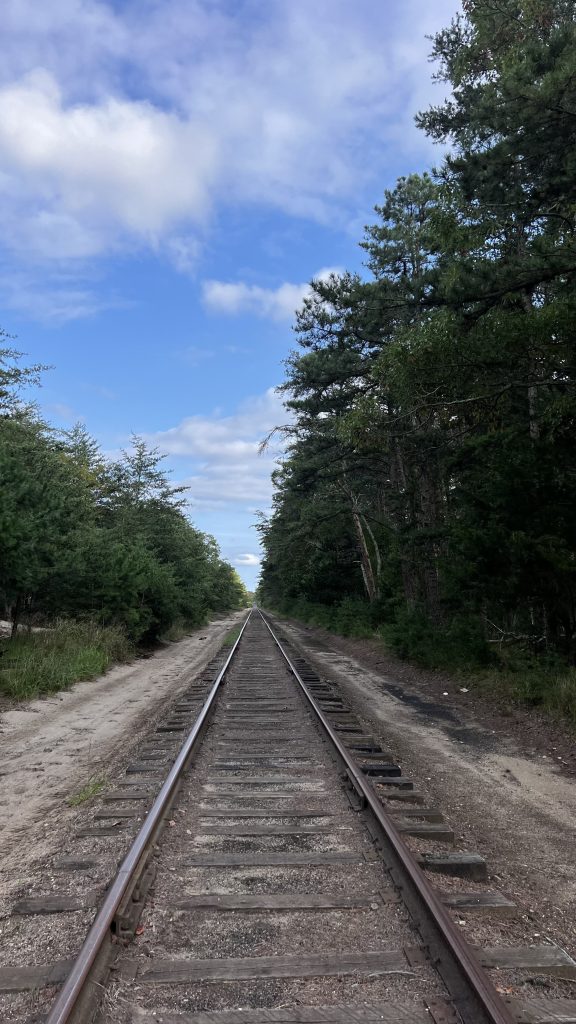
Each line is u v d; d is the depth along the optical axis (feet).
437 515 64.23
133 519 104.37
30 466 60.85
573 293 32.81
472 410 39.73
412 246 60.44
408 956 11.16
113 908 11.97
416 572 80.02
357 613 101.55
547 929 12.86
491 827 19.17
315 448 78.95
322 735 29.35
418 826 17.84
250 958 11.12
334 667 64.08
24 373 66.18
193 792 20.93
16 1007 9.95
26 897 13.87
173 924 12.46
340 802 19.84
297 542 116.98
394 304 57.06
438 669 52.60
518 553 37.45
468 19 36.55
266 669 57.21
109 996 10.12
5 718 35.81
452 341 34.78
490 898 13.60
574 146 33.30
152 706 41.06
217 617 259.80
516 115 31.40
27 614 63.93
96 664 55.36
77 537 65.31
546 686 36.01
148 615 79.77
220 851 16.07
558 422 35.29
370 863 15.30
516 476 38.73
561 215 34.58
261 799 20.18
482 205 35.29
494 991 9.61
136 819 18.48
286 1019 9.52
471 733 32.40
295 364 68.03
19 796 22.63
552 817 20.20
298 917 12.73
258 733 29.91
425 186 60.08
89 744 30.53
